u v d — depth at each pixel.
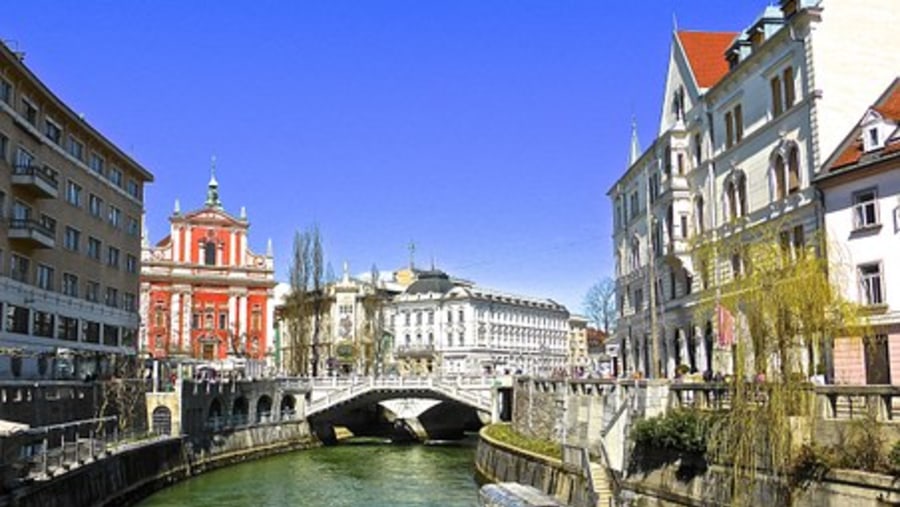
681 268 53.19
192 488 49.22
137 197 70.12
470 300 141.88
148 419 55.69
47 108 52.62
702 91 50.88
